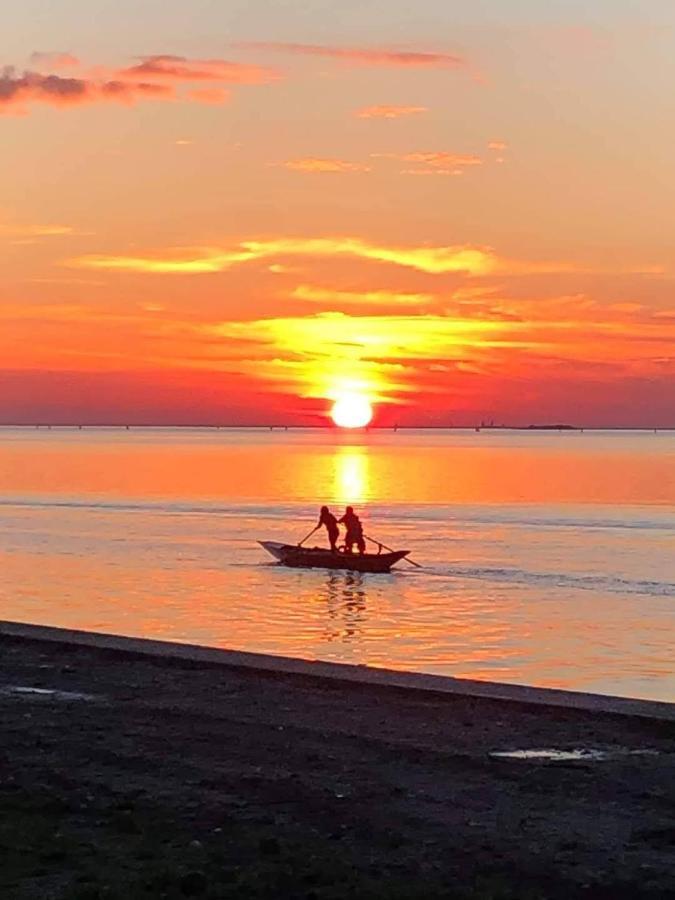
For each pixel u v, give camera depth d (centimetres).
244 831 915
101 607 4178
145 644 1667
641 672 3117
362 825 927
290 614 4078
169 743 1173
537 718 1262
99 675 1498
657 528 7012
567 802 982
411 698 1358
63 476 12912
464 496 9900
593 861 848
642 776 1052
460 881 812
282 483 11831
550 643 3538
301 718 1269
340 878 813
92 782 1044
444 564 5388
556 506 8756
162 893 786
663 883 807
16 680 1471
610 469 15212
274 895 785
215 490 10594
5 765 1098
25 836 898
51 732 1217
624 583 4788
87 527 7156
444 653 3397
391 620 3959
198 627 3803
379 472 14450
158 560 5544
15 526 7212
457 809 965
